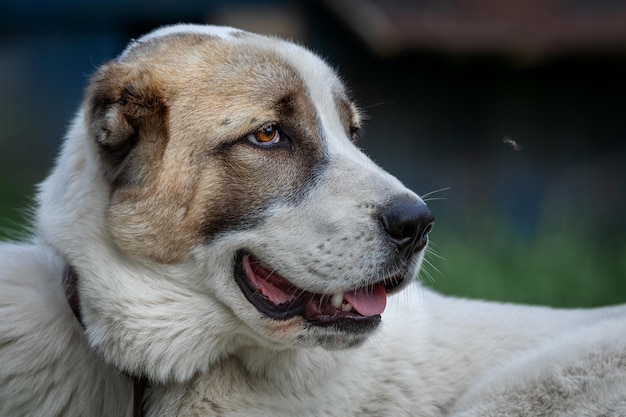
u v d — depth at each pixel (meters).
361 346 5.91
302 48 6.66
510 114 18.02
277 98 6.01
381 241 5.68
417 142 18.08
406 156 18.12
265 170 5.87
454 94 17.98
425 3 17.36
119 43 23.11
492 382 6.39
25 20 22.50
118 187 5.82
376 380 6.58
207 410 5.99
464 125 18.05
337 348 5.86
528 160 18.09
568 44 16.83
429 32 16.75
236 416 6.00
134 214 5.76
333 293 5.75
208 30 6.45
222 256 5.79
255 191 5.83
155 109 5.85
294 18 18.56
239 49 6.18
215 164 5.82
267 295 5.82
